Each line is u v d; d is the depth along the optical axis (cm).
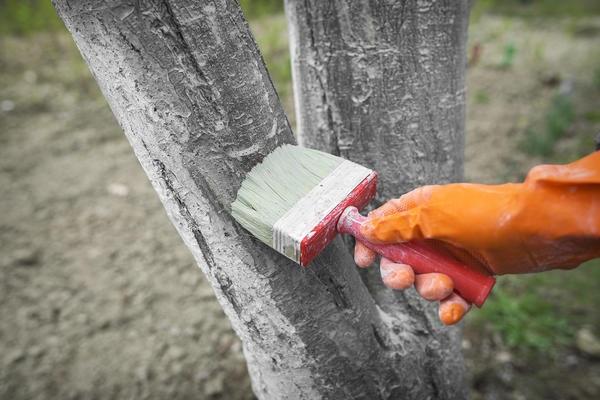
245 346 124
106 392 224
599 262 284
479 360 236
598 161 84
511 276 276
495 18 681
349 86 117
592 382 226
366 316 114
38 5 520
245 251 96
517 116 426
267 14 579
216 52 81
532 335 243
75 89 438
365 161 126
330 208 92
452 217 93
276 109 95
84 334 246
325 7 110
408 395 133
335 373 114
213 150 87
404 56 113
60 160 359
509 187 93
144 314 257
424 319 139
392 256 99
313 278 102
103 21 76
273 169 94
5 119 395
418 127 122
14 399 219
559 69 500
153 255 289
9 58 472
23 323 249
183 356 238
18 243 290
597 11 705
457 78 123
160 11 76
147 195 332
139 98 82
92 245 294
